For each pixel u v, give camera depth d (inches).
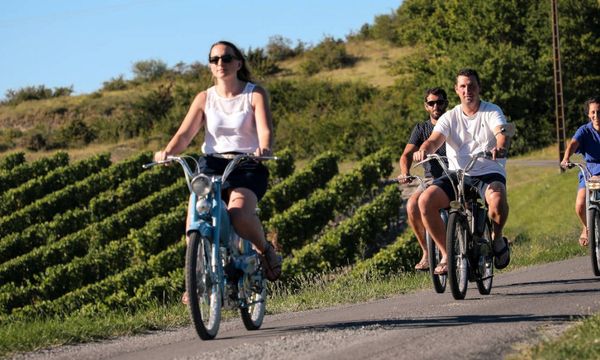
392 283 477.4
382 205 1059.9
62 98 3476.9
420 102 2377.0
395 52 3715.6
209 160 287.0
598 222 427.8
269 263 295.4
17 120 3235.7
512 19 2440.9
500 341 247.4
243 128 288.8
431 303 347.9
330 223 1222.9
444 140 366.0
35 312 843.4
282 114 2778.1
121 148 2748.5
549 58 2311.8
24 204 1615.4
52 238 1317.7
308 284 680.4
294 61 3850.9
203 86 2997.0
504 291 382.3
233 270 279.4
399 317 307.3
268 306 396.5
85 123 3080.7
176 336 300.7
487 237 374.9
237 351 251.8
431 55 2719.0
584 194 437.4
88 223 1391.5
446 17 2556.6
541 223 1218.6
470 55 2326.5
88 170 1694.1
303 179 1360.7
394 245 858.8
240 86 291.0
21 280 1135.6
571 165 439.2
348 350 243.4
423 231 393.7
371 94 2778.1
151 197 1326.3
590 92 2354.8
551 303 323.6
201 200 270.1
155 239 1139.9
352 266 967.0
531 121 2255.2
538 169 1742.1
